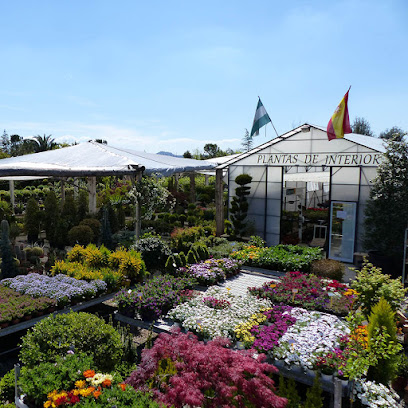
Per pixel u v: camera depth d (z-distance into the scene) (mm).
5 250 9523
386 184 10484
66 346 4926
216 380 3666
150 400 3785
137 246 10023
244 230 14844
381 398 4672
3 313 6480
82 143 16031
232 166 15203
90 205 16391
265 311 7078
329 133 12141
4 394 4816
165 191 12203
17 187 29562
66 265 9023
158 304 7012
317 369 4965
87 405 3672
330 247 12797
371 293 6781
